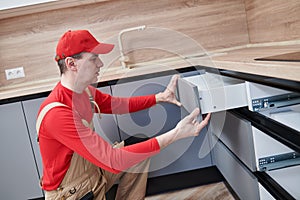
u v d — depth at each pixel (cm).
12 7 178
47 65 209
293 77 64
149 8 209
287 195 96
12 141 168
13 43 206
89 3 203
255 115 112
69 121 92
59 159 104
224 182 182
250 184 112
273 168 106
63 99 96
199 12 213
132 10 208
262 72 81
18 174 171
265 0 177
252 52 146
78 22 206
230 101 108
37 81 211
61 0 181
